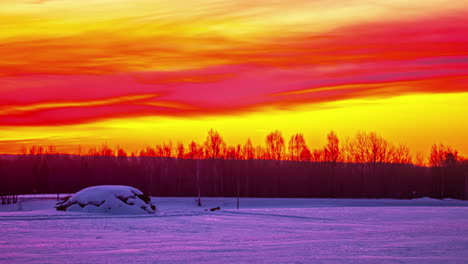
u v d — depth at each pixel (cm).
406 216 4228
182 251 1905
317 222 3481
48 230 2612
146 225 3008
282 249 1966
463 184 10819
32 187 11088
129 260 1684
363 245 2089
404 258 1722
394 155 11156
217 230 2819
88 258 1728
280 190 11094
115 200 4019
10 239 2248
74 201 4069
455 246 2047
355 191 10962
